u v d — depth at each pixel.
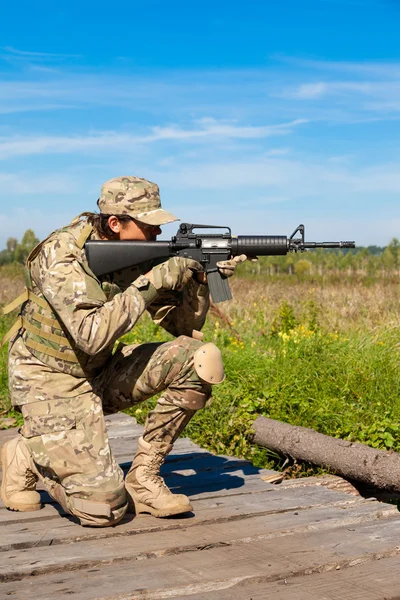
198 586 2.79
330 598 2.71
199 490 4.18
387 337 9.34
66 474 3.42
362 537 3.34
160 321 3.86
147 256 3.47
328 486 4.58
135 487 3.66
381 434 5.82
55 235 3.48
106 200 3.54
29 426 3.47
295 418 6.38
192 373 3.52
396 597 2.72
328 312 11.88
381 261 25.95
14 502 3.71
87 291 3.34
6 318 12.02
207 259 3.54
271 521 3.58
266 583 2.87
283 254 3.63
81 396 3.51
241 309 12.35
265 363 7.79
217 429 6.02
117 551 3.17
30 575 2.94
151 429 3.63
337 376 7.39
